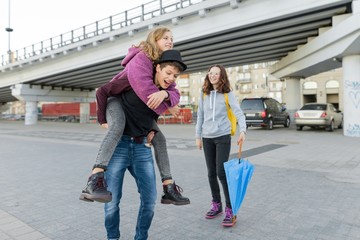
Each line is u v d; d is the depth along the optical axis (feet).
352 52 44.86
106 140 6.81
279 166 23.44
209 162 12.13
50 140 48.75
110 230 8.00
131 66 6.86
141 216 8.25
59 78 105.09
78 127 91.81
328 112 56.44
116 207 7.74
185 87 273.75
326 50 49.90
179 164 25.14
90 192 6.22
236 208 10.63
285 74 76.74
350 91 46.01
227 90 11.53
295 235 10.52
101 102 7.14
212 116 11.65
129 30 65.31
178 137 50.62
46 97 122.62
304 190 16.42
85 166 24.99
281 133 53.16
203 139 12.11
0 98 199.41
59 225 11.78
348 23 40.65
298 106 79.36
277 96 224.33
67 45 82.38
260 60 82.94
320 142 38.81
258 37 56.29
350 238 10.21
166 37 7.27
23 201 15.10
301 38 59.57
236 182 10.67
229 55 73.26
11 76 116.88
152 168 8.05
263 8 46.47
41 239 10.43
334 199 14.69
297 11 43.34
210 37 56.39
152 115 7.49
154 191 8.13
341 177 18.75
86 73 94.84
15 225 11.76
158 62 7.00
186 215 12.80
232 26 50.06
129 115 7.25
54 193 16.61
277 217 12.34
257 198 15.02
